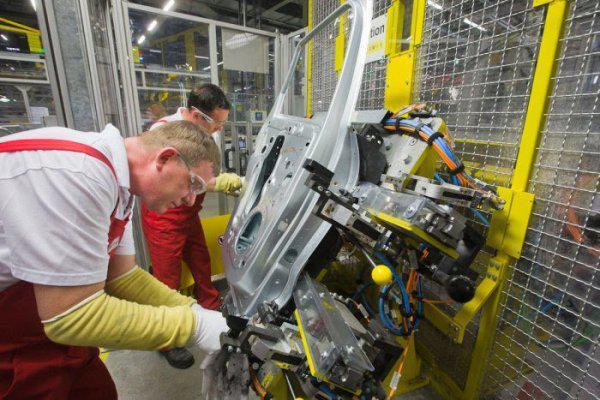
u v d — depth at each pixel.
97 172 0.65
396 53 1.62
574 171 0.97
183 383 1.65
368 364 0.65
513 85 1.12
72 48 1.72
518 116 1.11
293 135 1.17
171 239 1.77
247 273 0.94
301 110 2.93
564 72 0.97
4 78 3.45
